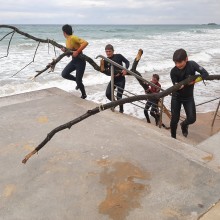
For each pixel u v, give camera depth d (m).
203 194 2.60
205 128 6.99
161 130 4.88
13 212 2.47
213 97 10.02
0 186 2.80
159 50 25.58
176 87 2.63
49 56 19.62
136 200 2.54
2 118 4.25
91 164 3.09
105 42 33.03
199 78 3.01
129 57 20.50
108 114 4.47
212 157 3.20
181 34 56.28
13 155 3.31
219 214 2.35
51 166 3.07
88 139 3.61
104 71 5.35
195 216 2.34
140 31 65.75
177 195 2.59
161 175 2.88
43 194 2.67
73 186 2.76
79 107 4.64
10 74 14.16
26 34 4.19
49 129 3.89
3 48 23.58
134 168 3.00
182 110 8.37
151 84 5.18
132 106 8.96
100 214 2.40
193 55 21.45
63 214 2.42
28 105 4.75
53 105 4.72
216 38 45.00
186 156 3.17
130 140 3.56
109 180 2.82
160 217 2.34
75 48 5.09
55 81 13.14
